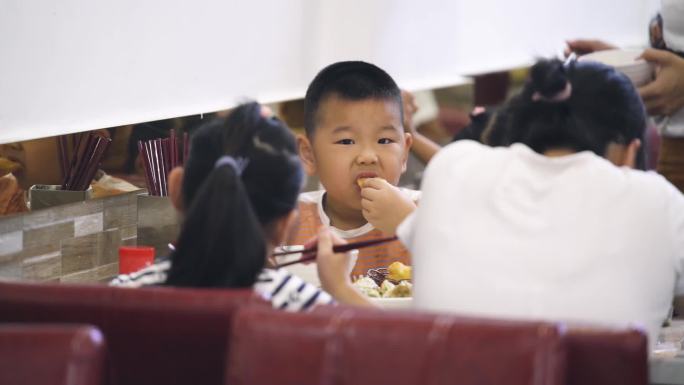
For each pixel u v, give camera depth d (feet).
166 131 13.53
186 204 8.13
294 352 5.92
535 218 7.55
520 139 8.34
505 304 7.43
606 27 26.35
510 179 7.70
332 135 12.44
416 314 5.90
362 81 12.39
